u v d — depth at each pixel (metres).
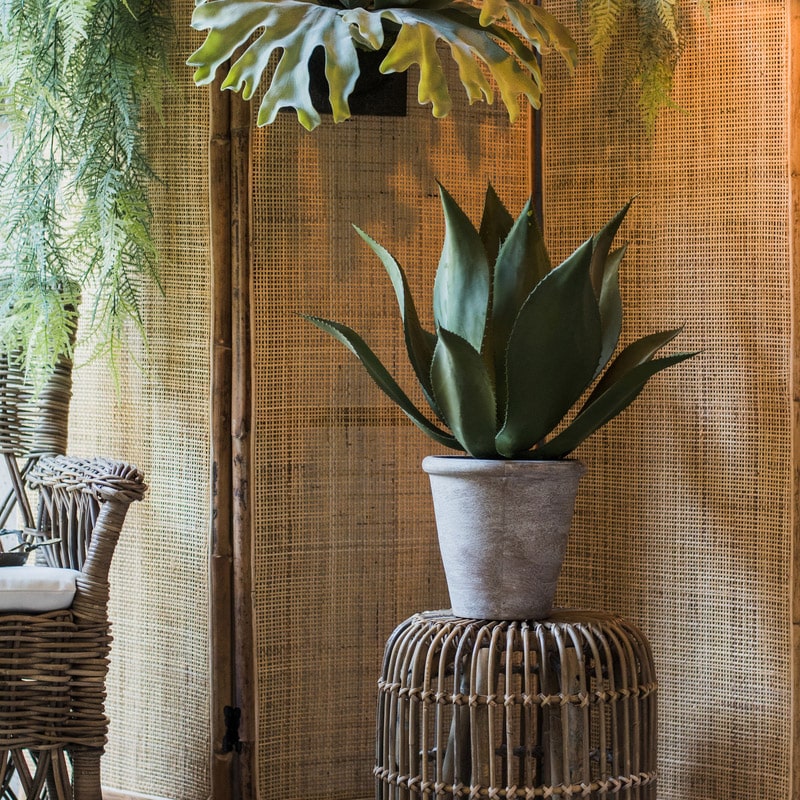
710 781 2.06
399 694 1.65
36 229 2.04
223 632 2.13
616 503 2.17
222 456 2.13
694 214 2.09
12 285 2.04
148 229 2.14
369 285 2.19
